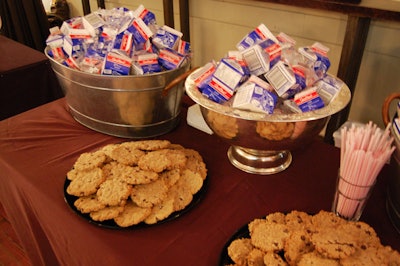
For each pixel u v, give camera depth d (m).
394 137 0.67
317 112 0.72
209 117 0.77
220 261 0.63
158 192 0.76
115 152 0.86
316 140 1.02
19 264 1.44
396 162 0.66
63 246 0.81
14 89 1.70
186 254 0.67
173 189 0.79
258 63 0.78
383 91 1.55
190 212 0.76
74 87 1.00
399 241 0.69
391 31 1.42
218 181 0.85
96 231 0.71
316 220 0.67
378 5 1.31
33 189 0.84
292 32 1.69
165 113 1.02
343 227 0.63
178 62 0.98
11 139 1.03
